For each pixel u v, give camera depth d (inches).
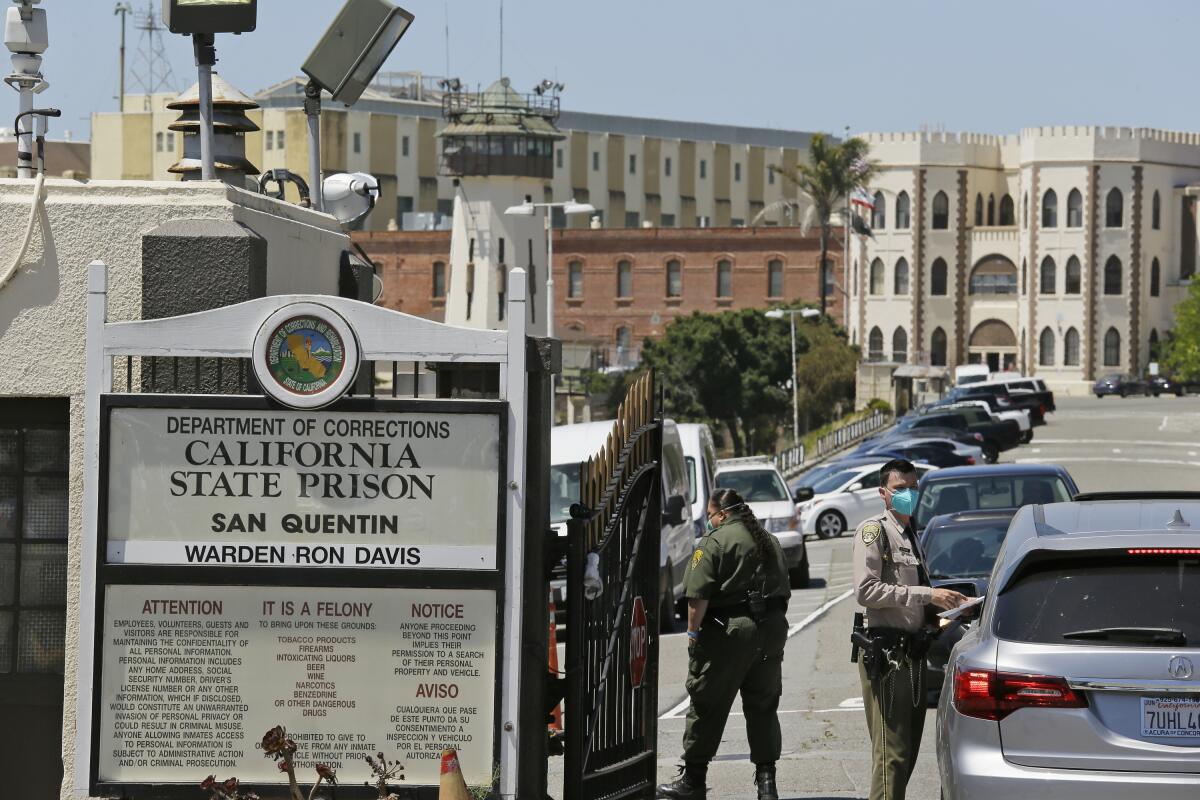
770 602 593.3
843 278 7751.0
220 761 424.8
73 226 450.0
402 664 422.9
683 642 1310.3
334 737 423.8
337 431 422.3
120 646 424.2
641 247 7677.2
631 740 513.7
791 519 1813.5
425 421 422.3
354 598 423.2
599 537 462.6
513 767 422.0
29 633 469.4
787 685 1037.2
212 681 423.8
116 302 450.0
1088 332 7598.4
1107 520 474.3
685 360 5969.5
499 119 5885.8
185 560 422.9
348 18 635.5
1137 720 418.3
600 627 473.4
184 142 635.5
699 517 1606.8
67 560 465.1
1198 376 7224.4
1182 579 429.7
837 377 5930.1
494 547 421.4
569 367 5162.4
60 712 468.4
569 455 1306.6
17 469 466.9
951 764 441.4
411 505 422.0
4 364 449.7
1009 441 3826.3
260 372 421.1
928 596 553.3
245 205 480.1
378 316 419.5
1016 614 437.7
